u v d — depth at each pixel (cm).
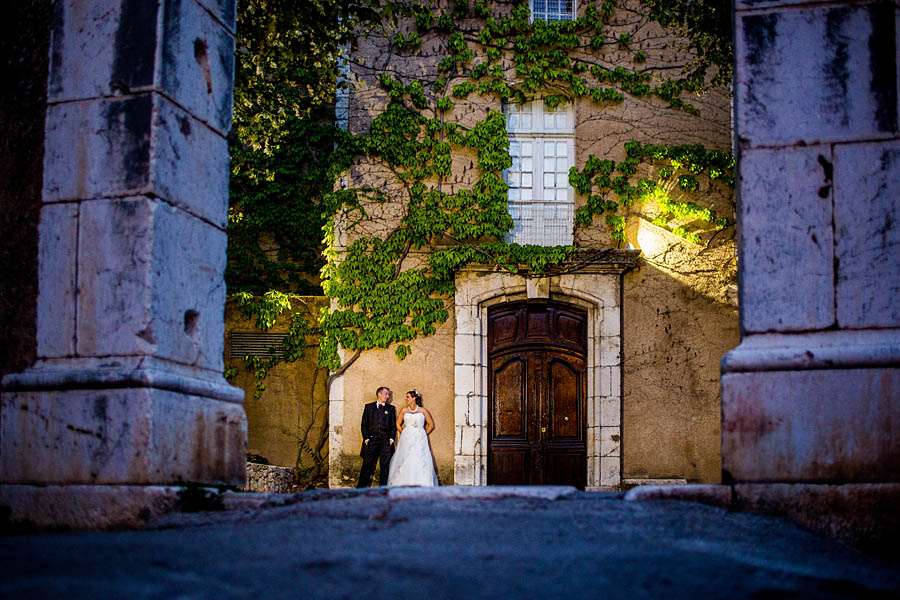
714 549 428
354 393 1377
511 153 1459
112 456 525
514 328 1427
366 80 1432
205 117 609
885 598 375
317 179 1495
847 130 529
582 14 1449
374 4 1158
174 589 354
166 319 557
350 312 1388
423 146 1412
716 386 1367
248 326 1445
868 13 534
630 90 1428
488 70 1428
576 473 1402
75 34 584
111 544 425
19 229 578
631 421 1367
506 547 414
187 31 595
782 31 541
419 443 1112
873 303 514
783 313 523
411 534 436
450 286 1395
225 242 625
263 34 1120
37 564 381
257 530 457
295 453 1421
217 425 581
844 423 500
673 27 1347
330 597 346
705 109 1423
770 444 507
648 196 1409
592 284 1391
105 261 554
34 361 561
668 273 1395
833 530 492
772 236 529
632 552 410
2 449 548
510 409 1415
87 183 564
